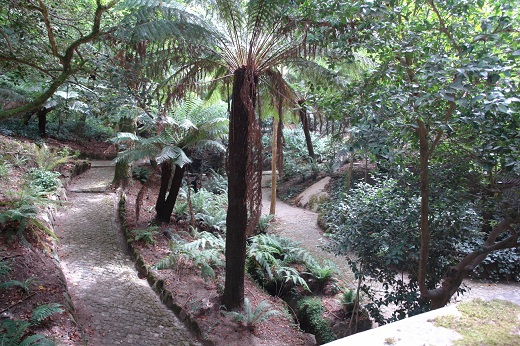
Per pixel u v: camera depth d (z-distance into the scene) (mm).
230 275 4859
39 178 7199
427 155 3490
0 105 8969
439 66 2525
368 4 2777
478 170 3658
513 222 3711
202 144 6645
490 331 1130
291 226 10109
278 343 4621
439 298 4125
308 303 5996
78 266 5387
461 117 2773
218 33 4484
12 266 4090
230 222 4828
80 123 14039
